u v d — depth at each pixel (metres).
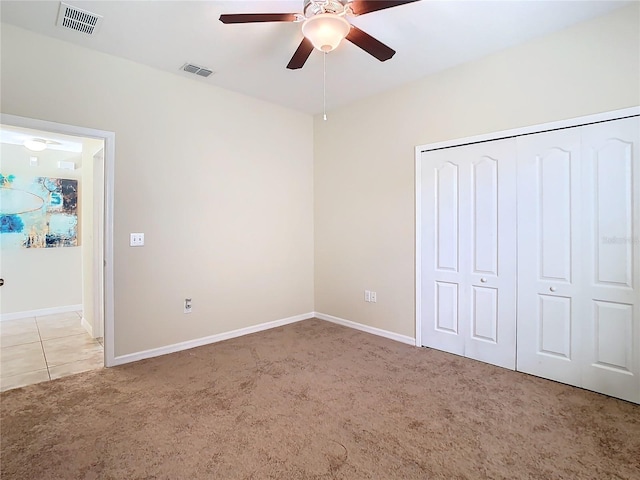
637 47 2.22
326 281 4.34
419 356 3.12
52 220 4.75
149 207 3.08
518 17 2.32
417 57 2.88
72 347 3.42
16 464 1.69
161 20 2.34
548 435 1.93
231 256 3.66
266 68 3.07
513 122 2.75
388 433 1.96
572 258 2.51
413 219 3.42
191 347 3.36
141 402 2.29
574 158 2.48
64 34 2.52
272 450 1.80
